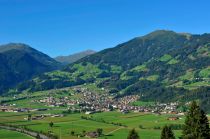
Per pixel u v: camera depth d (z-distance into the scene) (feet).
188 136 281.33
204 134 277.23
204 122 279.49
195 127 279.28
